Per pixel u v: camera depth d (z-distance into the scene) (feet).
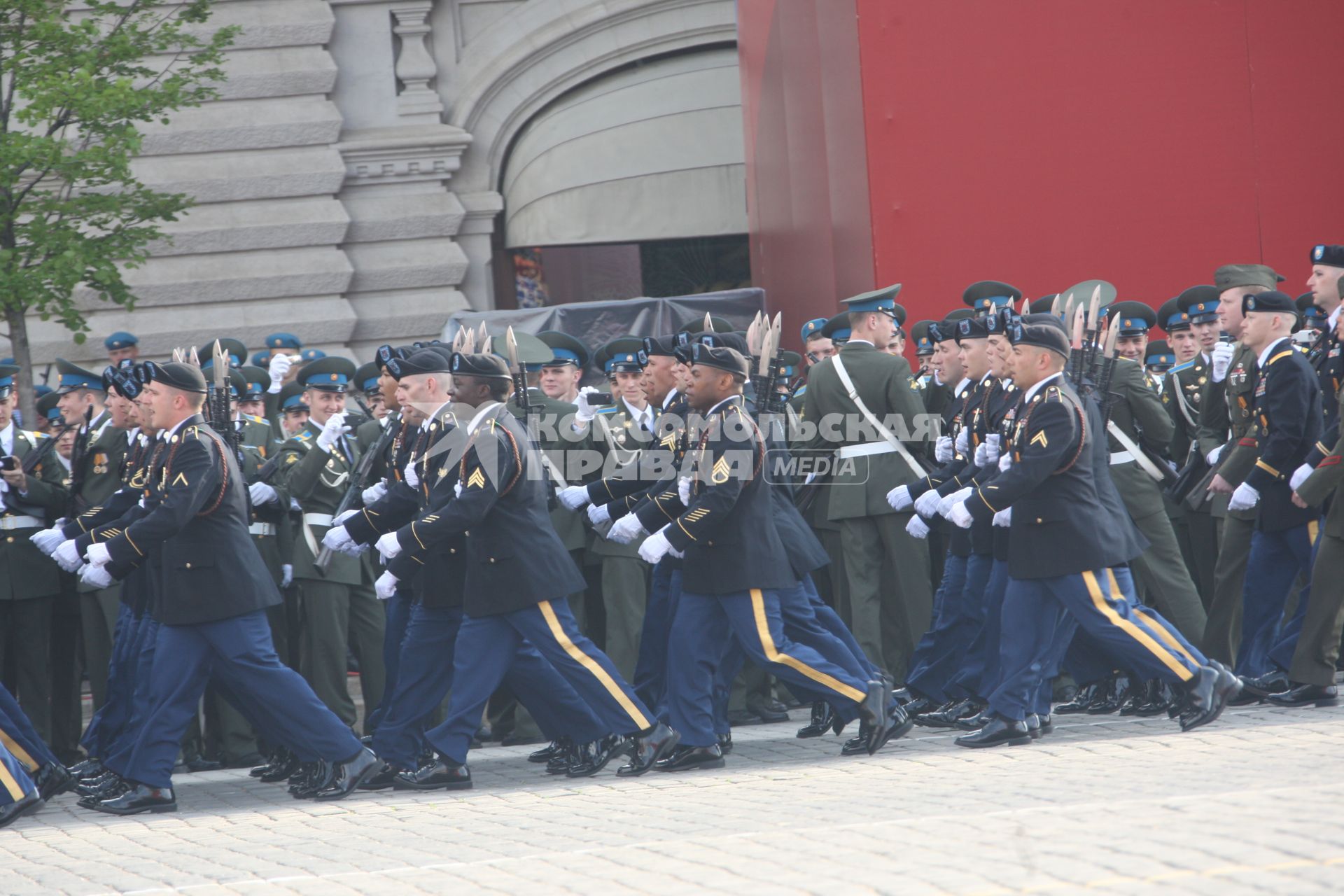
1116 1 119.55
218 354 87.71
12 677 102.12
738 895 48.44
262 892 55.72
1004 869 48.78
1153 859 48.42
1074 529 80.07
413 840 65.72
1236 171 120.06
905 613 103.55
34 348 215.92
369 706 104.99
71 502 100.17
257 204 227.61
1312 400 90.27
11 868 65.21
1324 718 82.99
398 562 82.17
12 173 148.05
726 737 90.07
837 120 129.49
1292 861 46.68
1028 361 81.61
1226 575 95.96
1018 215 119.03
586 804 73.00
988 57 119.03
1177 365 115.65
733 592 81.20
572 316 166.09
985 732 82.64
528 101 241.76
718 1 240.73
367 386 114.52
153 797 79.66
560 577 81.00
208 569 78.64
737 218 244.42
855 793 69.46
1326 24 119.85
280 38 228.63
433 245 235.81
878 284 118.21
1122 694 95.20
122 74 160.66
